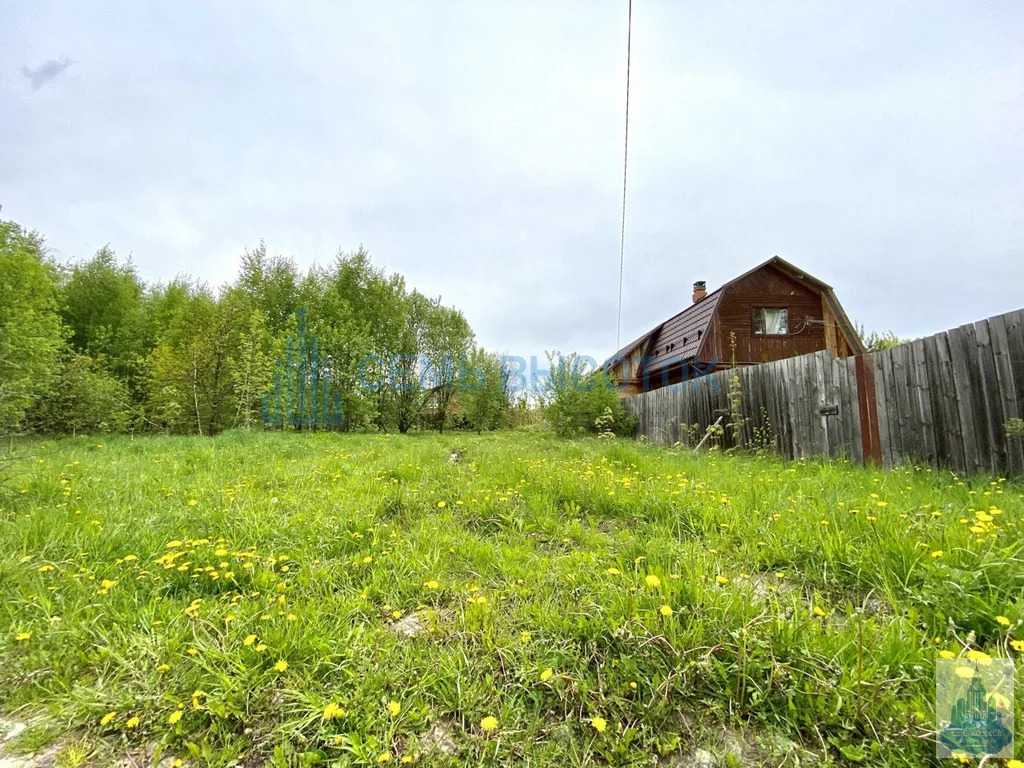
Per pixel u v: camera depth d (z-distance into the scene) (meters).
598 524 2.74
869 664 1.17
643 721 1.10
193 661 1.31
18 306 7.89
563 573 1.90
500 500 3.02
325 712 1.07
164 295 14.34
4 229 8.48
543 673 1.19
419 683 1.22
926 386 3.72
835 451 4.70
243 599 1.68
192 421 10.97
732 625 1.33
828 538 1.98
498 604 1.67
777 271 12.05
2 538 2.18
